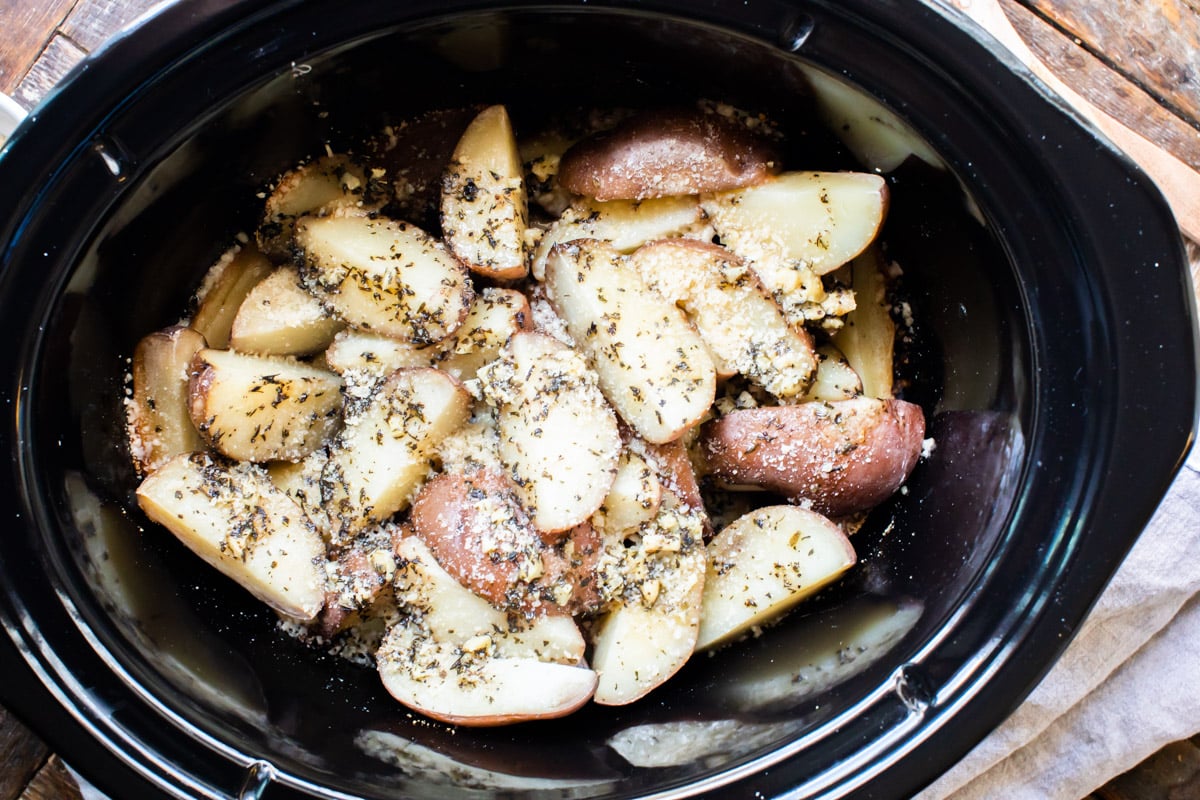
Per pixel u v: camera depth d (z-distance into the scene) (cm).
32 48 52
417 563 47
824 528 48
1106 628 54
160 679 44
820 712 44
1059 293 42
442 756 46
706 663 49
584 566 47
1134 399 42
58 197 41
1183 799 58
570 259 48
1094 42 55
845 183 47
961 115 42
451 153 49
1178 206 53
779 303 49
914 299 50
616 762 46
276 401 48
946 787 54
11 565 42
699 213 49
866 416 48
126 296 46
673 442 48
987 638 43
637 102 49
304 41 41
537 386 47
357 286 48
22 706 42
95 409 46
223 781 43
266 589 47
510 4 42
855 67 42
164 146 42
